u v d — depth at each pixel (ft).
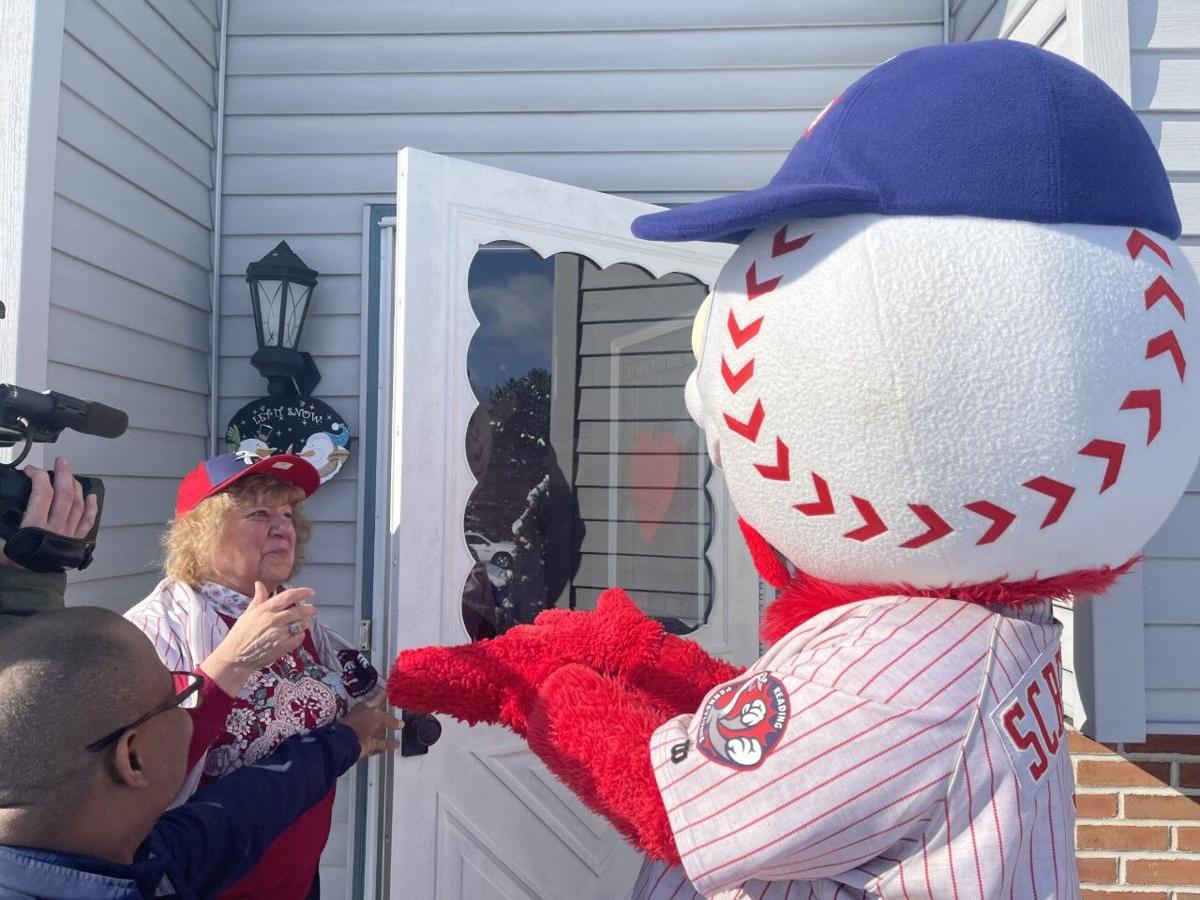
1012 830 3.28
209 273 10.79
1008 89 3.44
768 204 3.41
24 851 3.43
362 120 10.76
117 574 9.04
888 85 3.65
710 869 3.51
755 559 4.54
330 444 10.27
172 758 3.90
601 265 8.84
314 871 6.64
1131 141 3.55
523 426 8.74
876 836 3.33
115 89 8.74
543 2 10.64
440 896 7.64
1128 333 3.27
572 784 4.02
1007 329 3.18
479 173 8.07
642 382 9.37
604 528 9.16
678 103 10.57
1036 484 3.28
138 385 9.34
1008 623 3.61
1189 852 7.19
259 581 6.64
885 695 3.36
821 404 3.39
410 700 4.61
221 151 10.82
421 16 10.71
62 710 3.53
